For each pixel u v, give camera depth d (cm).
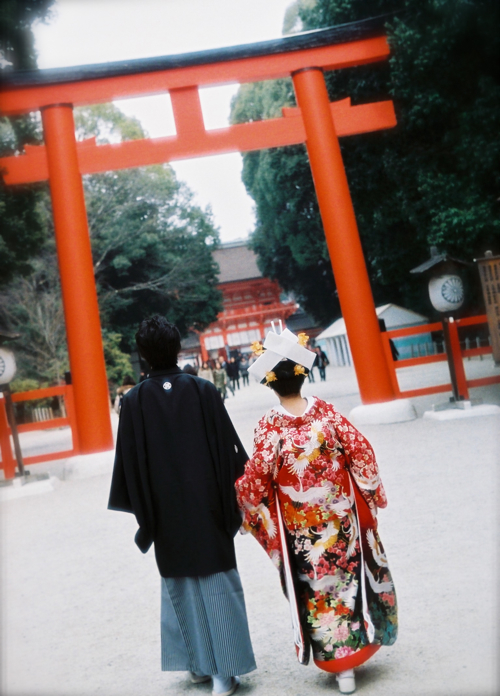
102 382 1048
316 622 276
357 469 281
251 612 382
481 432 817
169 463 296
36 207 1722
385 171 1412
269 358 287
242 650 290
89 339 1038
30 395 1033
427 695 256
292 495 282
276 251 3519
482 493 541
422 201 1298
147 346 312
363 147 1416
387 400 1052
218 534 294
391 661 293
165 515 295
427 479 620
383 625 285
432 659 286
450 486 580
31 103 1041
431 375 1784
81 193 1055
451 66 1110
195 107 1071
